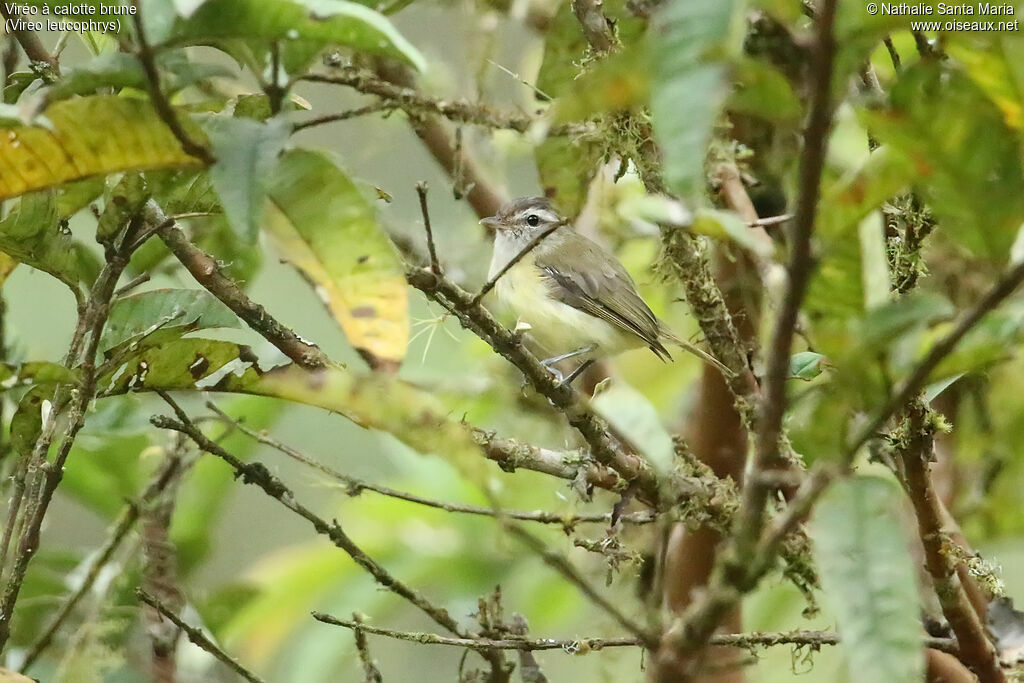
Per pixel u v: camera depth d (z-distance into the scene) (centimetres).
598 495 1023
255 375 641
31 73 653
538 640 661
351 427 1320
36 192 529
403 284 504
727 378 755
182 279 920
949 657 734
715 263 896
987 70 437
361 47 481
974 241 439
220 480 987
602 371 1279
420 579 1061
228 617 976
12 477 682
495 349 655
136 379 643
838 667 884
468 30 1033
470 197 1209
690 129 366
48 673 866
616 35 773
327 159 497
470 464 463
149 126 477
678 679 404
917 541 772
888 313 403
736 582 394
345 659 1084
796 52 501
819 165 362
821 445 417
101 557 804
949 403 967
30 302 1225
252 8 460
